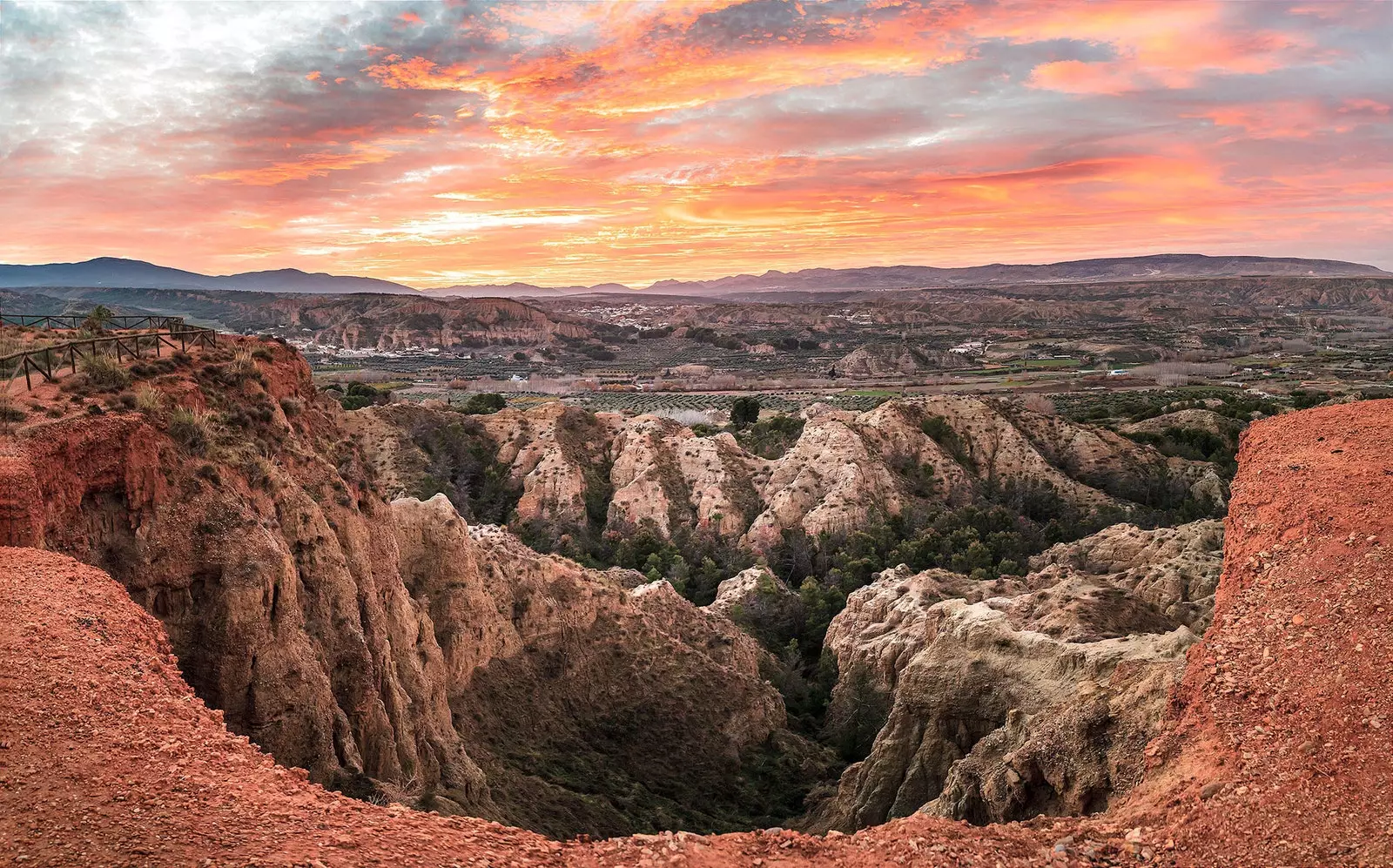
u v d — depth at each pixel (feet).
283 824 35.58
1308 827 36.35
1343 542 52.01
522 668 146.10
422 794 91.15
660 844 39.50
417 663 106.01
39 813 33.37
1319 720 41.39
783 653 215.10
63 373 85.61
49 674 41.96
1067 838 41.06
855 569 248.73
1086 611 119.03
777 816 139.95
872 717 161.17
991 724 102.78
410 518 137.90
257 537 77.51
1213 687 47.98
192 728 41.68
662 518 292.20
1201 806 40.22
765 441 388.16
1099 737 68.39
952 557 243.60
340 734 81.41
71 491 66.18
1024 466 328.49
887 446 328.08
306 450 101.86
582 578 168.76
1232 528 63.67
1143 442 354.95
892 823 44.19
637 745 146.92
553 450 313.32
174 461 77.66
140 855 31.91
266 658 74.23
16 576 51.31
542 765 128.88
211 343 109.19
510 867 36.09
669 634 171.63
